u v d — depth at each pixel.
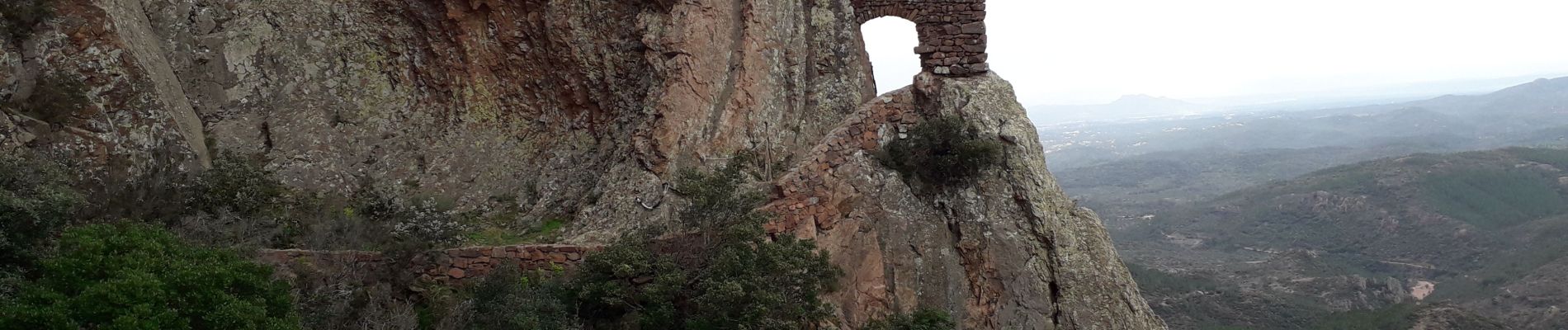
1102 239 20.36
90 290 10.62
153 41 18.88
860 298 18.39
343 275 15.01
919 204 19.81
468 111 20.67
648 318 15.11
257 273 12.36
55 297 10.70
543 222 18.83
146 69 17.45
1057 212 20.02
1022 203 19.81
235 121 19.38
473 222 18.98
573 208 18.94
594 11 20.25
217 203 16.45
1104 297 19.61
